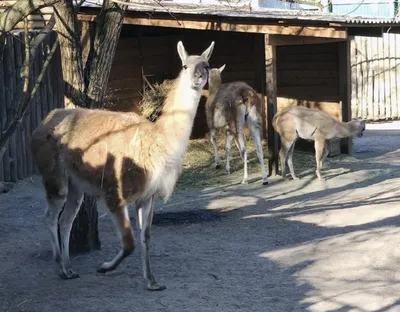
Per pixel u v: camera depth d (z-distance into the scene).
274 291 7.48
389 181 11.64
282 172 11.96
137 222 8.70
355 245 8.60
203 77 7.37
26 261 8.23
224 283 7.68
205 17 11.95
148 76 14.16
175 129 7.39
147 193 7.47
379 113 19.23
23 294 7.42
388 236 8.83
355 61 18.94
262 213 10.09
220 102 12.10
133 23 12.05
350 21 11.38
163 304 7.21
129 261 8.27
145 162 7.38
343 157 13.55
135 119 7.57
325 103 14.02
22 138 11.20
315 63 14.03
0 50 6.08
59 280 7.75
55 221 7.79
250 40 14.51
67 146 7.61
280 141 12.38
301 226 9.45
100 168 7.47
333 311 6.95
